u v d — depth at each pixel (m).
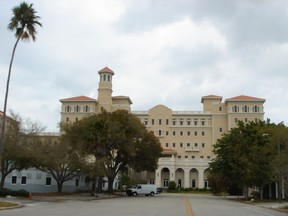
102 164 56.53
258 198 61.38
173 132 140.25
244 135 58.88
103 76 140.38
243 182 57.91
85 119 61.97
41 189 64.00
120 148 64.81
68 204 35.09
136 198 56.03
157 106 142.25
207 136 138.50
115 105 140.00
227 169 62.94
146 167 72.81
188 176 121.94
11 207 27.97
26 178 63.72
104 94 139.25
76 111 137.38
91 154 60.12
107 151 64.81
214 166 64.94
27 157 46.97
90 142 57.78
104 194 64.00
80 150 56.00
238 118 134.00
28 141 49.00
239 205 43.12
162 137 139.75
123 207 32.31
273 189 62.84
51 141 56.38
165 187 123.75
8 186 63.12
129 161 70.38
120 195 66.31
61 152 53.75
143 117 142.00
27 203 34.03
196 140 138.75
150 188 71.00
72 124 61.72
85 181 67.69
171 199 54.34
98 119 60.00
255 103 134.50
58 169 55.16
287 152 44.53
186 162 123.19
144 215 23.92
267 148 53.53
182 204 39.94
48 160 50.84
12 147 46.00
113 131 60.94
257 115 133.62
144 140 71.94
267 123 61.12
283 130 47.31
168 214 25.38
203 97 146.50
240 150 57.50
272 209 37.38
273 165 46.78
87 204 36.00
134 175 102.69
